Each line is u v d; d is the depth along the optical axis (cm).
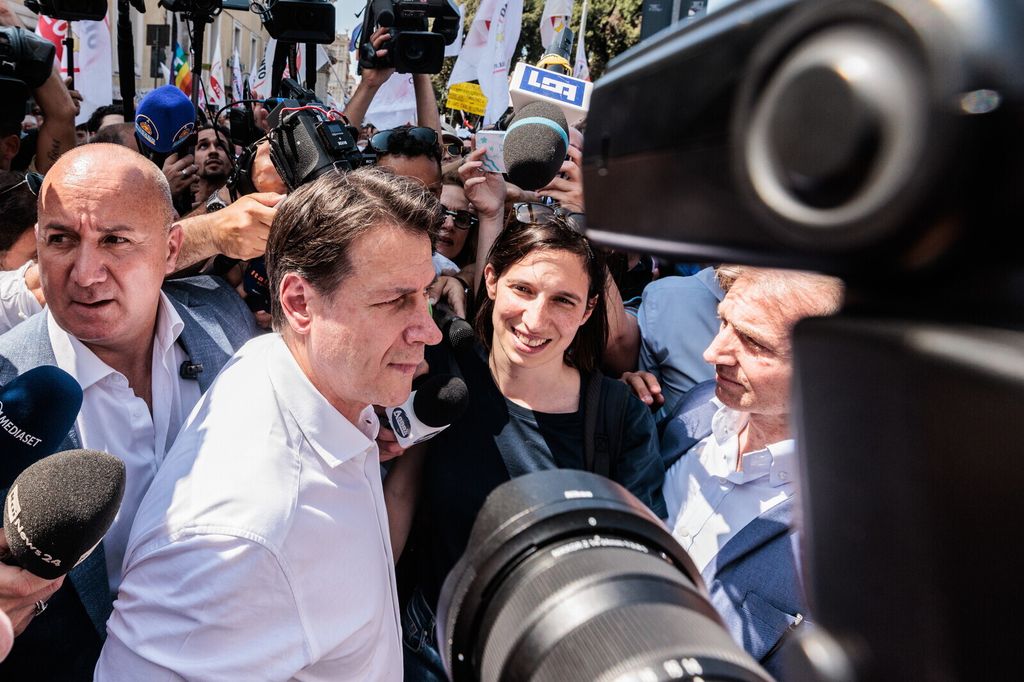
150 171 170
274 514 127
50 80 316
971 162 24
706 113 34
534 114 231
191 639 120
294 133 212
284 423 138
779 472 162
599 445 196
